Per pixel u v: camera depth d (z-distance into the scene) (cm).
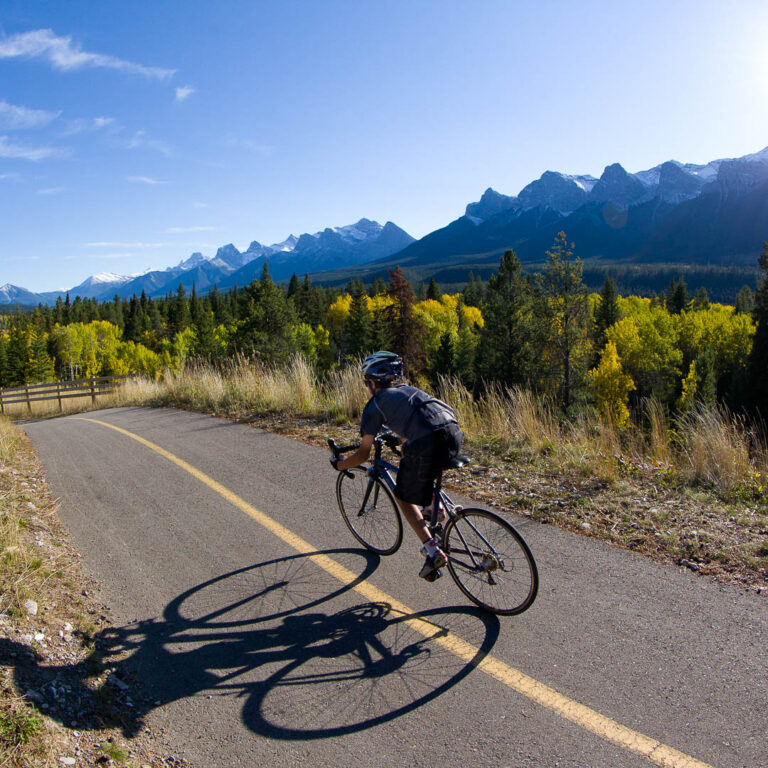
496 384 859
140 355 9325
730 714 256
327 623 350
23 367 8150
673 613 341
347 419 917
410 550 451
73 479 702
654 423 682
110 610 373
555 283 4425
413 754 243
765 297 5088
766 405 4700
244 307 6688
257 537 485
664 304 13550
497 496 548
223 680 299
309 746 252
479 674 294
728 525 462
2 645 298
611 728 251
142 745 253
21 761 222
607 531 463
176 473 695
